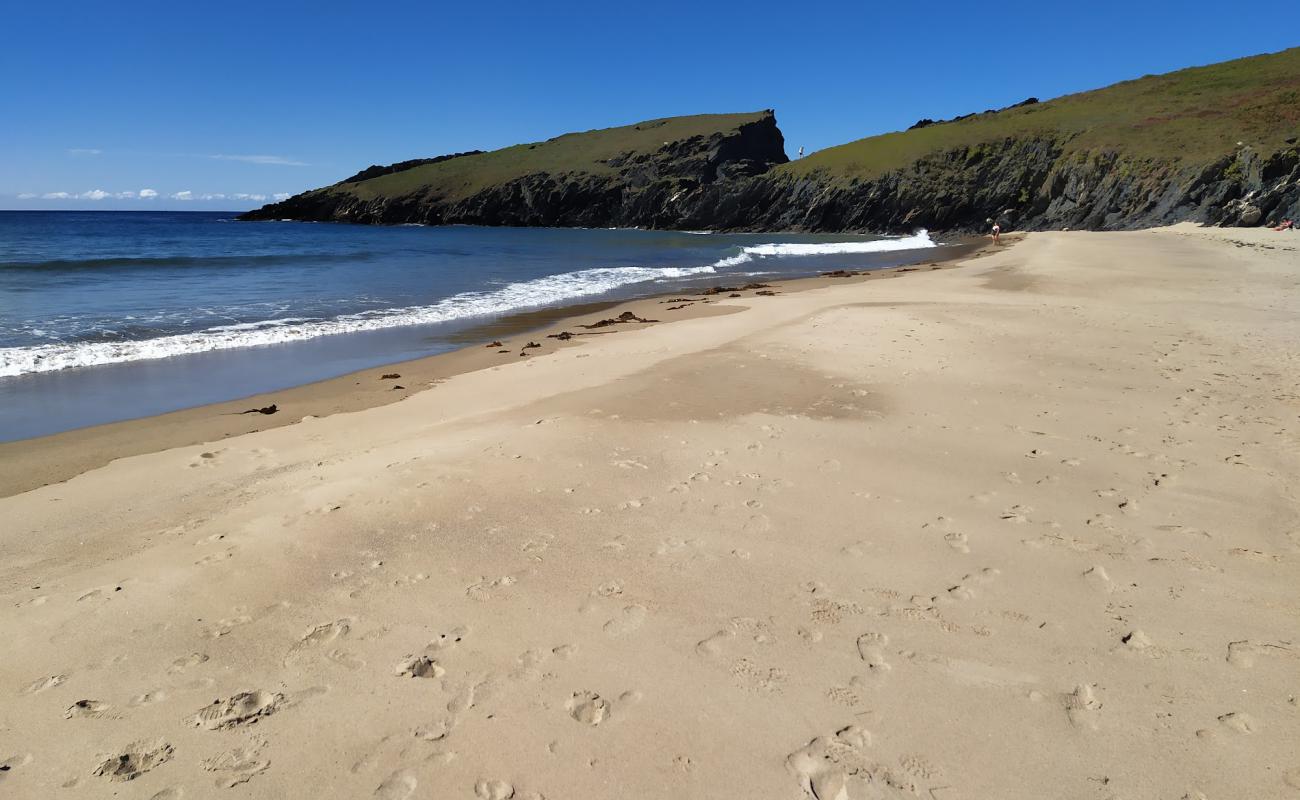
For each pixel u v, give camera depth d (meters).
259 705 3.19
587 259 34.47
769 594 4.07
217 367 10.93
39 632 3.74
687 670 3.42
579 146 118.19
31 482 6.13
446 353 12.03
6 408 8.63
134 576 4.32
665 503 5.30
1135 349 10.40
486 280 23.80
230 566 4.41
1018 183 64.19
